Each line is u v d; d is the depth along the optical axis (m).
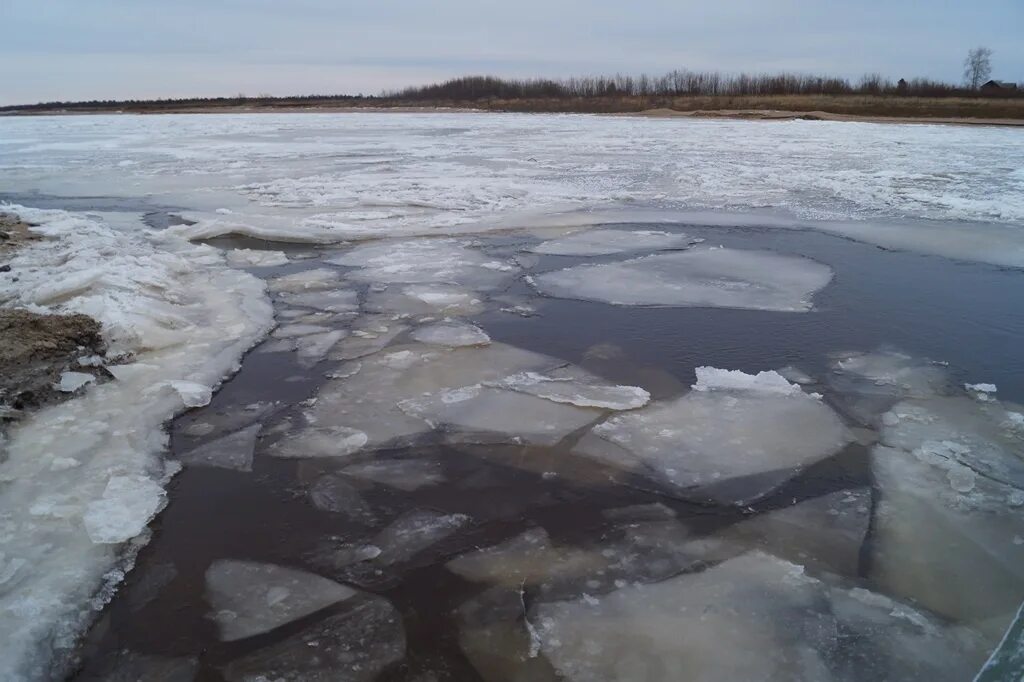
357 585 2.92
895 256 8.30
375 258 8.17
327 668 2.50
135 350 5.03
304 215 10.63
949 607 2.80
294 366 5.08
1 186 14.27
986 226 9.80
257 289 6.75
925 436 4.09
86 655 2.54
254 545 3.16
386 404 4.49
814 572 3.00
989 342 5.60
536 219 10.22
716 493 3.57
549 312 6.31
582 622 2.73
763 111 39.75
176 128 36.25
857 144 21.12
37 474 3.48
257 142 25.33
